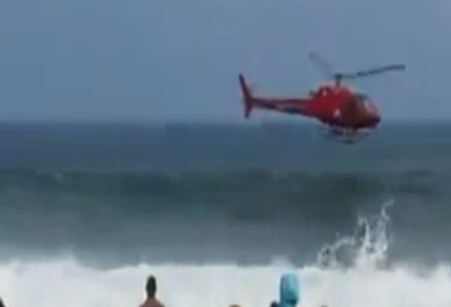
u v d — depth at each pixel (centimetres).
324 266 7825
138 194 10356
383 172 12038
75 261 7731
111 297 7300
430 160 18625
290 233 8881
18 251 8056
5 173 11181
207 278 7294
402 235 8756
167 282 7312
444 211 9550
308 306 7225
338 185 10838
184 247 8331
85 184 10506
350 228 9138
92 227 9088
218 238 8656
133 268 7494
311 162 17788
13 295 7350
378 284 7494
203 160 18350
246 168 14350
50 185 10431
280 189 10650
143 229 8988
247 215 9619
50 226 9094
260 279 7325
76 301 7281
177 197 10281
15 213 9475
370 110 15325
